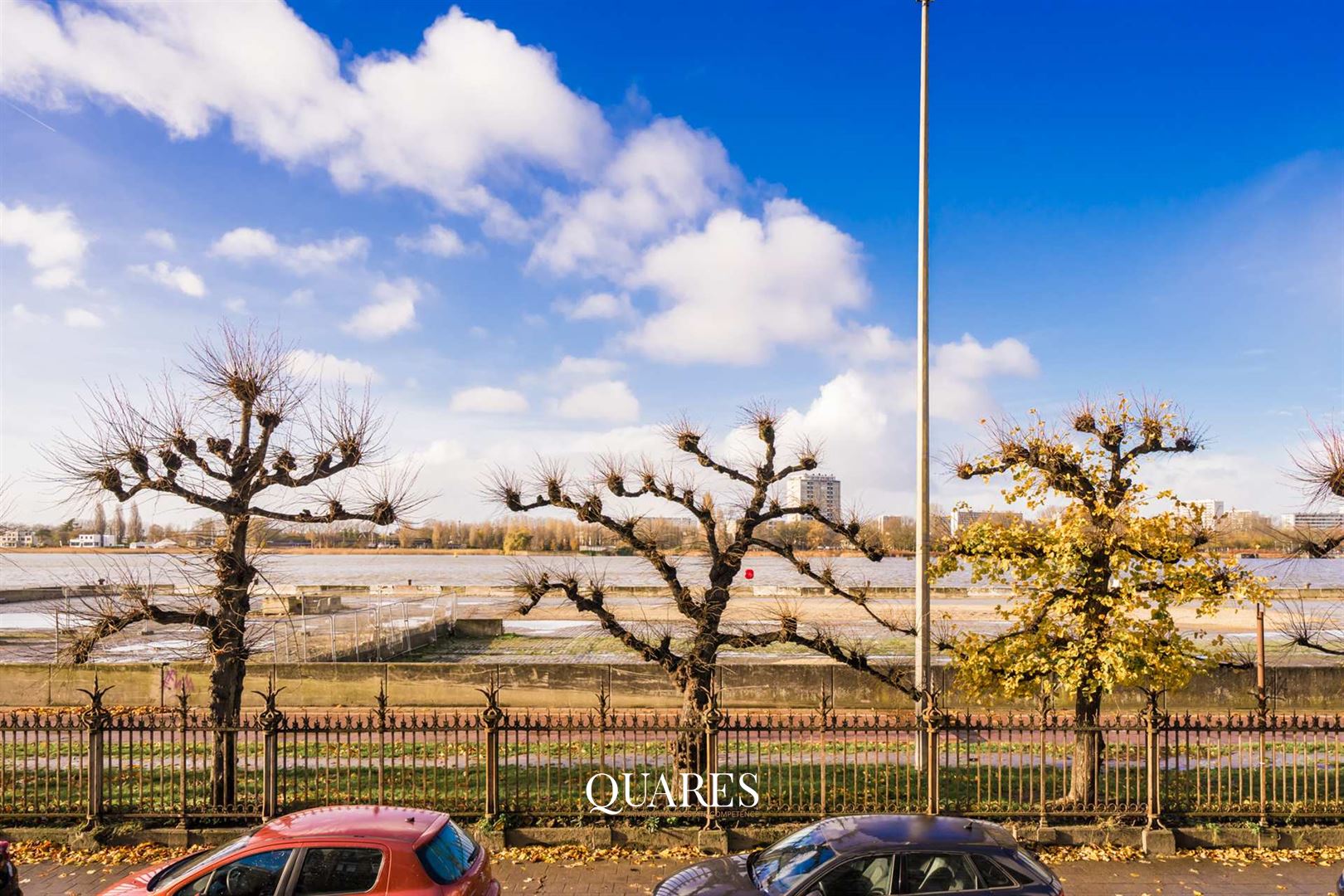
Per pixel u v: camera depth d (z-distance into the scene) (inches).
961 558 608.7
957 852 345.4
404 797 538.9
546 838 511.5
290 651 1253.1
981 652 587.5
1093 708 565.9
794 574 3545.8
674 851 504.4
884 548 656.4
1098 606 558.9
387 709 971.3
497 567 5492.1
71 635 923.4
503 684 989.2
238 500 590.9
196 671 978.1
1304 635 807.1
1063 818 529.0
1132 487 579.8
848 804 547.2
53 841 510.6
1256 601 572.7
